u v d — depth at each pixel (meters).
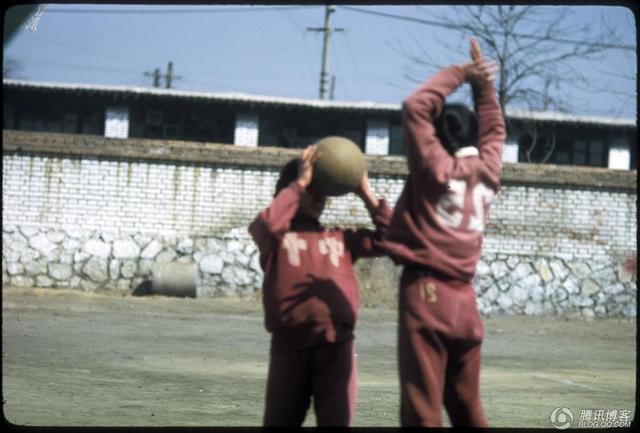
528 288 24.50
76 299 22.17
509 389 10.53
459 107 4.71
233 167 24.55
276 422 4.78
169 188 24.45
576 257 24.67
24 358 11.52
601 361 14.70
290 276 4.75
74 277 24.08
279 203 4.74
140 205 24.39
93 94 40.88
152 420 7.26
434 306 4.46
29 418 7.13
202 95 41.16
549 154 39.44
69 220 24.27
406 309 4.52
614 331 21.02
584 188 24.72
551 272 24.58
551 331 20.55
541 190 24.72
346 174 4.86
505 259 24.56
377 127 41.88
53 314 18.59
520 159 43.19
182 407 8.07
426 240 4.48
